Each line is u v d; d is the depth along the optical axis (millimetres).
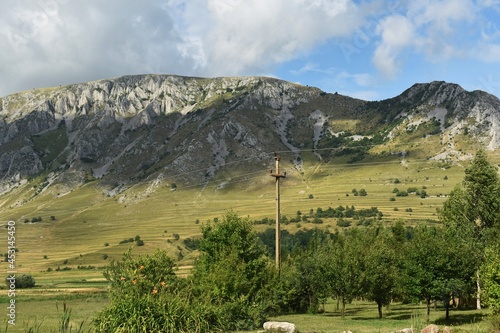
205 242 35906
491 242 39469
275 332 24781
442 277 34812
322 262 46344
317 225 186125
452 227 42906
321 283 45562
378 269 42094
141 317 18859
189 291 24688
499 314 23328
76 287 88500
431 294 34750
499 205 44125
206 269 33906
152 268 28234
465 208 45594
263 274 34844
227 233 35875
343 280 41875
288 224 191875
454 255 35125
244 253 35250
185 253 157000
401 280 37969
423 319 36906
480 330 22734
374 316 45688
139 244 171500
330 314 50656
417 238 37438
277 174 47750
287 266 55500
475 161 46250
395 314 46688
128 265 28422
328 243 62094
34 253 153000
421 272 35312
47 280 106438
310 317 45312
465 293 38750
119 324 18797
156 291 21359
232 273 28953
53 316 34406
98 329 18750
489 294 24688
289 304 52688
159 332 18688
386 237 61406
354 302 72625
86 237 192375
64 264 140375
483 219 45375
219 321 21688
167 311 19641
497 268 24703
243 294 29234
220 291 27875
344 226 181250
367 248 46031
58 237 188250
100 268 136000
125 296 20641
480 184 45156
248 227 36656
